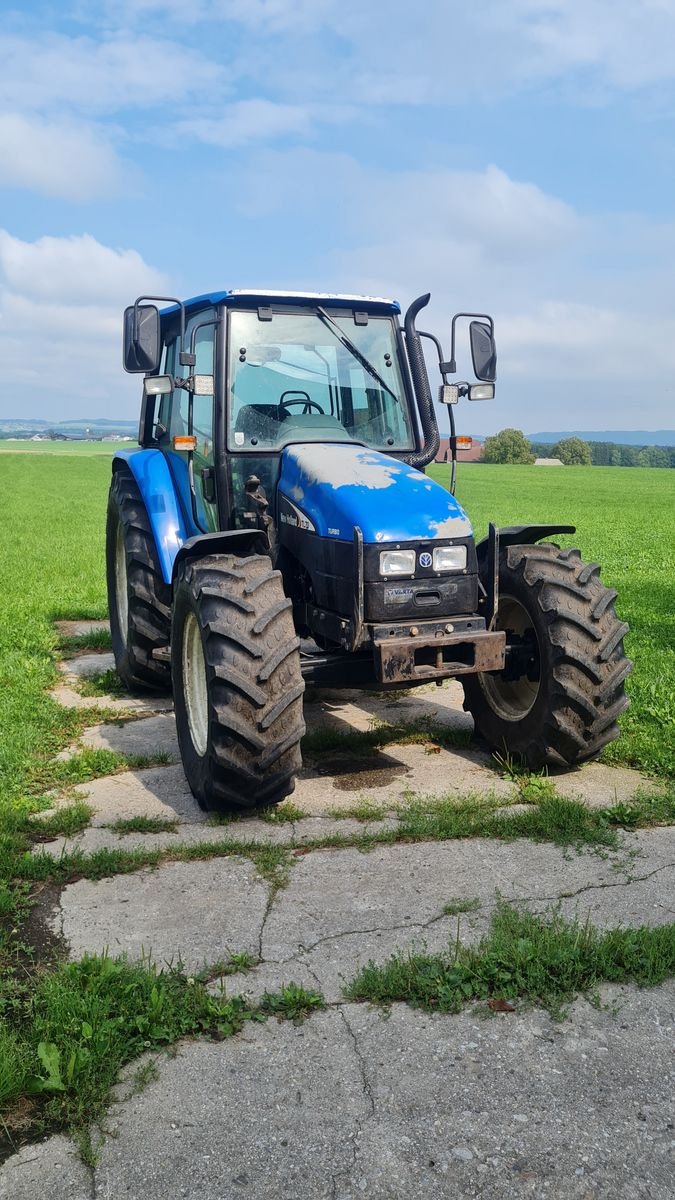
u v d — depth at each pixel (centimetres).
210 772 443
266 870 398
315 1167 239
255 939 343
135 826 446
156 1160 242
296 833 440
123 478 737
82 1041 279
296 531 505
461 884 384
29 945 340
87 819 458
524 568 509
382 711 654
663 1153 243
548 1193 230
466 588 472
